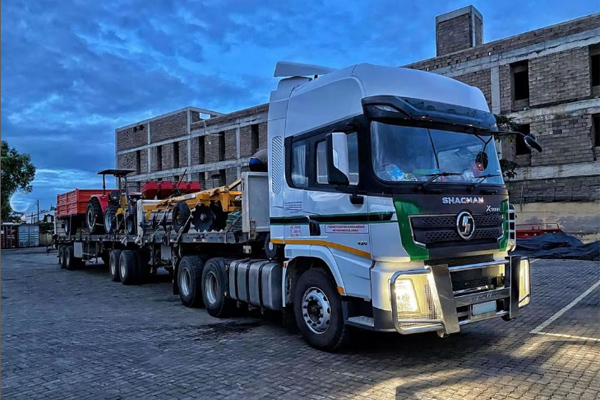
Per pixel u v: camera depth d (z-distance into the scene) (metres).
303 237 6.12
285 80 6.84
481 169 5.74
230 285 7.75
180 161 40.16
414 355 5.70
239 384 4.87
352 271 5.32
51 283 14.05
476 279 5.47
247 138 35.00
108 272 17.12
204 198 8.95
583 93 20.47
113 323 8.04
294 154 6.33
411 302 4.83
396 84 5.52
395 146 5.20
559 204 20.97
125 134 46.38
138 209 11.90
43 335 7.22
